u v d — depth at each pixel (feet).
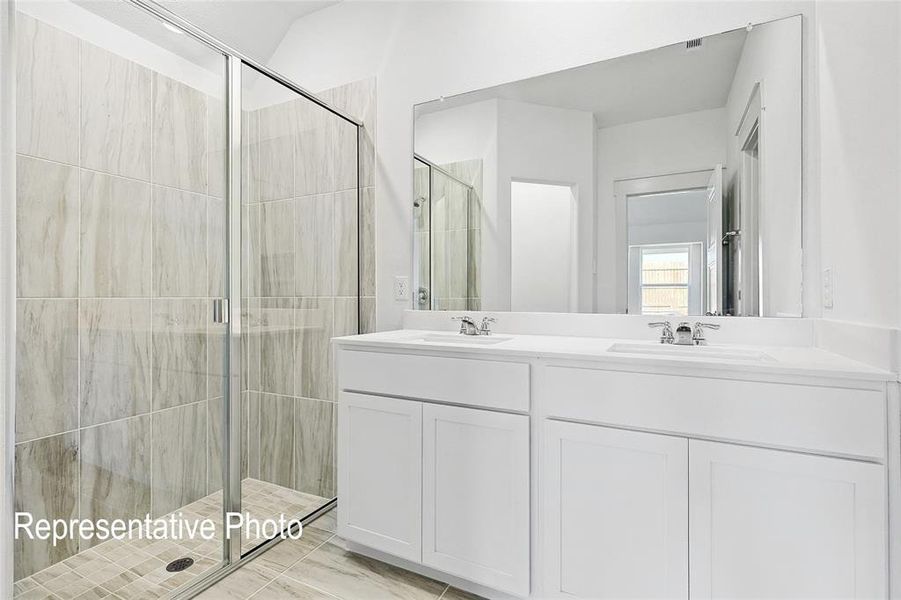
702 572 4.06
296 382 7.11
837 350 4.45
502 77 6.92
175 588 5.21
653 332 5.96
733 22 5.53
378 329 7.97
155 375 5.26
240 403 6.22
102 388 4.76
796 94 5.20
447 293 7.35
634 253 6.14
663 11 5.91
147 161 5.19
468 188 7.17
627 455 4.39
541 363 4.83
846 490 3.57
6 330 3.99
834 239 4.64
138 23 5.07
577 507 4.63
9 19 3.98
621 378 4.42
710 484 4.04
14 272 4.04
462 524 5.18
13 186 4.02
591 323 6.32
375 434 5.80
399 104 7.75
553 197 6.61
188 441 5.59
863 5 3.96
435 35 7.45
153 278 5.26
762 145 5.39
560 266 6.56
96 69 4.70
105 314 4.79
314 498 7.39
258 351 6.53
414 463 5.49
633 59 6.10
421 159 7.55
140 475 5.10
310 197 7.32
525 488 4.83
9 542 4.02
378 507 5.76
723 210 5.62
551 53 6.59
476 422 5.11
